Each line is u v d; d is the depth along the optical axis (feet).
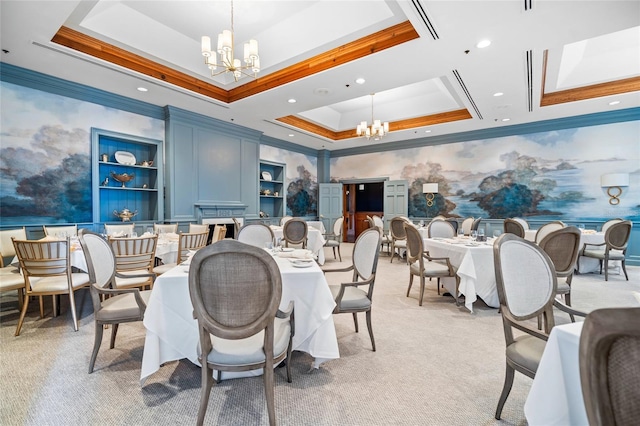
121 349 7.72
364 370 6.80
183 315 6.20
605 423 1.85
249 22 13.00
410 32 11.26
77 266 9.62
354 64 12.91
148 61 14.34
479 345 8.11
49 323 9.46
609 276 16.29
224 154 22.08
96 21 12.00
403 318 10.14
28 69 13.60
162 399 5.70
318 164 32.53
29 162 14.07
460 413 5.37
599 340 1.88
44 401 5.62
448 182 25.49
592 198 20.11
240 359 4.63
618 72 15.98
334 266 19.34
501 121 21.61
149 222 18.02
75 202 15.48
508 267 5.40
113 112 16.80
